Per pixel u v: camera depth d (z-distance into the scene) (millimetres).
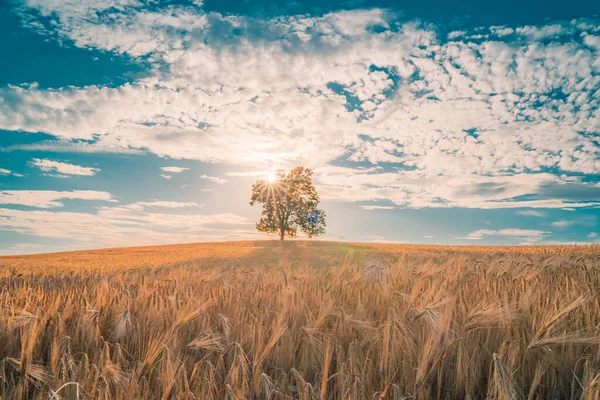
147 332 3537
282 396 2389
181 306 3963
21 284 7027
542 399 2586
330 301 4086
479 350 3098
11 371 2832
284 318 3711
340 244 56562
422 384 2430
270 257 26453
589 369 2443
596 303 3746
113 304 4312
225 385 2379
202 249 47875
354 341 2947
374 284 5945
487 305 3670
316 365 2957
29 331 2959
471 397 2484
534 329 3139
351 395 2180
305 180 68250
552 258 8719
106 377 2467
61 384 2416
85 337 3383
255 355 2787
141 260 26656
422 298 4086
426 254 25594
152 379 2672
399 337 3023
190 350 3230
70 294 5121
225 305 4496
